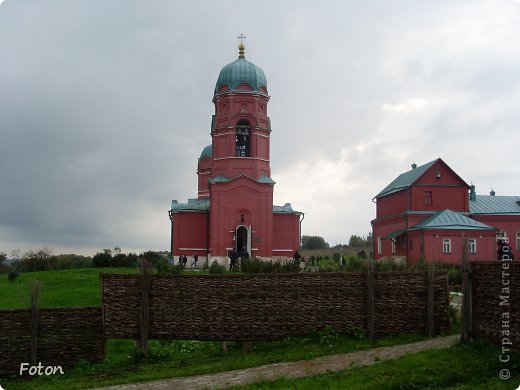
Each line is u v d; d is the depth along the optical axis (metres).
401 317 15.20
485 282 13.59
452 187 53.31
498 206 56.22
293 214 51.59
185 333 14.55
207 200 57.81
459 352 13.01
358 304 15.08
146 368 13.64
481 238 47.53
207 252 51.53
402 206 54.97
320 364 12.93
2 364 13.53
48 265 49.47
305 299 14.95
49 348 13.90
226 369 12.95
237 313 14.73
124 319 14.38
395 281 15.25
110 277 14.45
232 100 49.69
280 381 11.75
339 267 34.19
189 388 11.68
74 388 12.15
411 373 11.80
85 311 14.27
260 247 48.69
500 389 10.98
